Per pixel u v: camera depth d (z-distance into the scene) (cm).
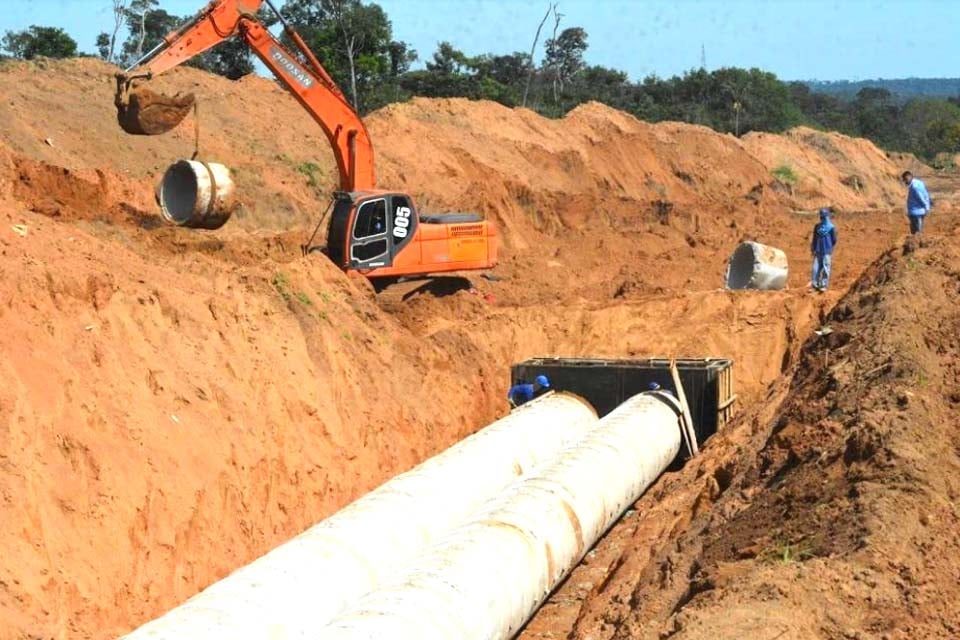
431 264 2430
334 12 5688
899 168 7606
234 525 1450
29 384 1305
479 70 6725
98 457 1312
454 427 2050
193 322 1614
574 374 1925
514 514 1238
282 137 3478
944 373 1298
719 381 1866
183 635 942
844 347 1452
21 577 1143
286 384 1692
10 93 2844
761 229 4169
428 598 1012
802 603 859
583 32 8469
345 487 1672
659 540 1359
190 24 2264
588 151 4912
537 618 1291
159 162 2942
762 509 1108
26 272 1416
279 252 2502
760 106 8175
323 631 940
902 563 911
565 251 3556
